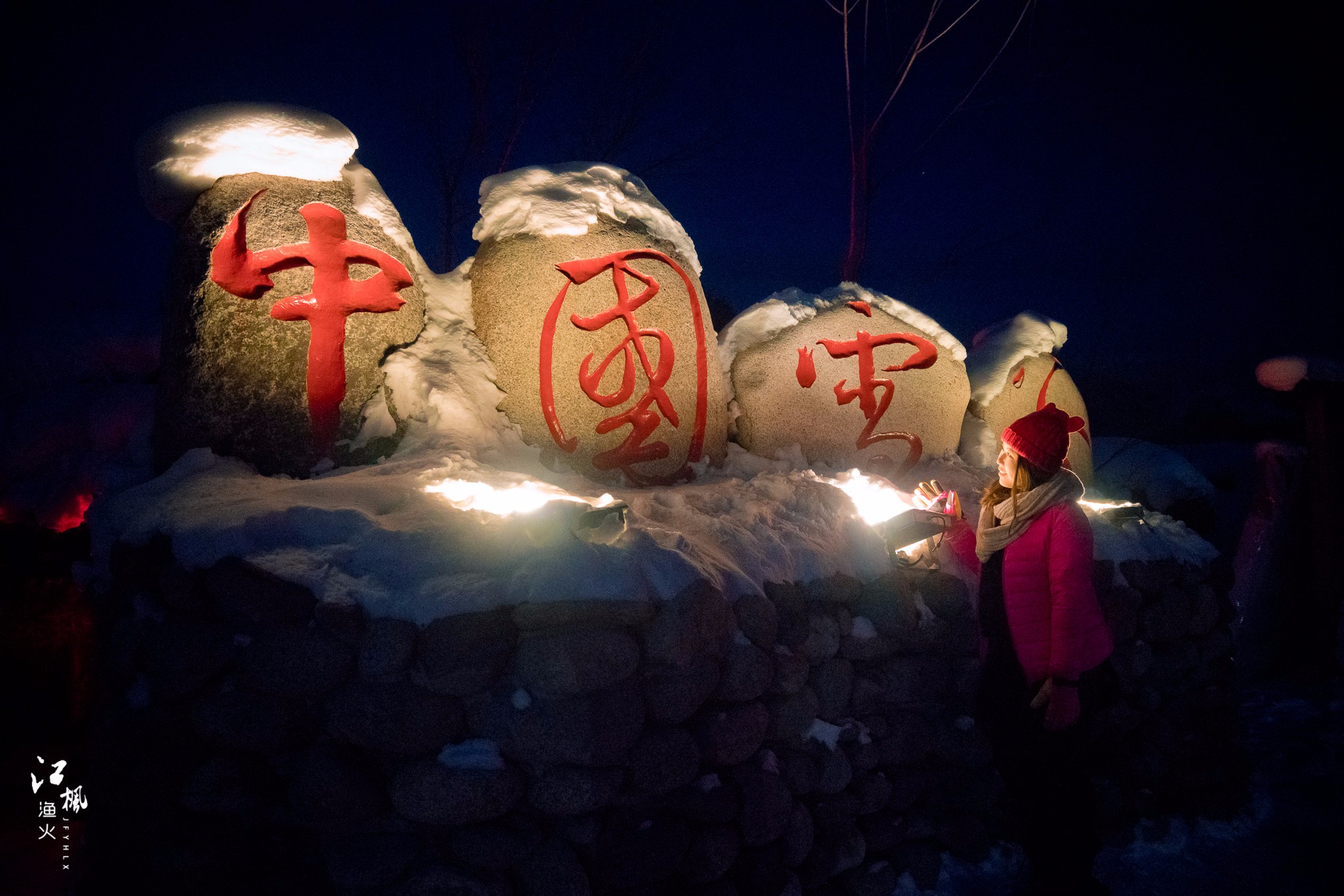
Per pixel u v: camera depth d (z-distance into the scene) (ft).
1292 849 12.10
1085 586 9.32
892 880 10.40
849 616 10.59
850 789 10.25
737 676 9.07
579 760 7.92
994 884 10.70
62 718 14.56
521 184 13.26
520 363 12.42
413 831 8.13
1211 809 13.20
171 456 11.16
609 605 8.23
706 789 8.76
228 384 10.84
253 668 8.15
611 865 8.11
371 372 11.59
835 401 14.88
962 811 11.14
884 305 15.89
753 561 9.91
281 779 8.20
